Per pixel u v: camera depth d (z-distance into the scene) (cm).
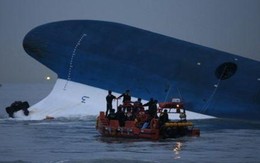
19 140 8944
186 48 12862
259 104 12162
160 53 12875
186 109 12638
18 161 6756
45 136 9481
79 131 10269
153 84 12800
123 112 9525
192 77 12638
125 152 7494
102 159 6875
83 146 8156
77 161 6762
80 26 13425
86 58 13200
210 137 9275
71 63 13300
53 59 13475
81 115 12781
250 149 7756
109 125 9562
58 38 13400
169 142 8594
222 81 12450
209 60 12619
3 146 8175
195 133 9400
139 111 9612
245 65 12425
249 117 12225
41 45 13438
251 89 12200
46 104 13238
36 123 11762
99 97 13050
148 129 8881
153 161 6756
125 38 13125
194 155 7212
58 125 11338
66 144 8406
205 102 12506
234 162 6694
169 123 8994
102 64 13125
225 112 12394
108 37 13188
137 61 12962
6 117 13488
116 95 12950
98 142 8612
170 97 12625
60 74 13488
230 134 9669
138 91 12875
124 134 9188
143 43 13038
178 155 7206
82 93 13162
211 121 12044
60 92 13338
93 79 13200
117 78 13050
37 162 6688
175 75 12750
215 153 7394
